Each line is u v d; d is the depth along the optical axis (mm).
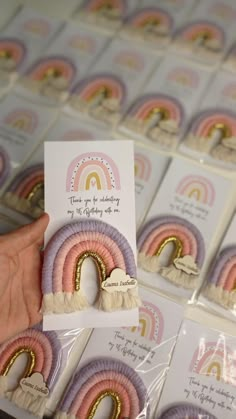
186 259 363
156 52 481
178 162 411
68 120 438
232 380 328
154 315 348
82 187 343
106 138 427
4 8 516
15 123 435
